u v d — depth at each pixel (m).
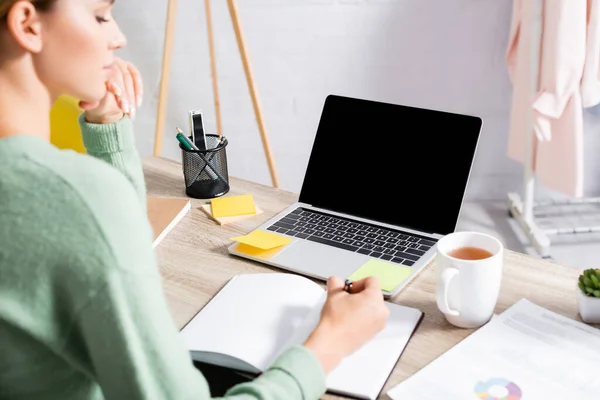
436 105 2.53
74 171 0.59
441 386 0.78
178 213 1.24
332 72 2.47
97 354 0.60
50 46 0.65
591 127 2.57
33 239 0.57
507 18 2.40
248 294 0.96
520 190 2.71
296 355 0.73
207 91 2.50
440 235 1.13
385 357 0.83
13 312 0.58
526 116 2.29
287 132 2.56
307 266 1.05
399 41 2.43
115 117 1.15
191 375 0.64
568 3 1.98
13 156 0.59
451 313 0.88
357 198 1.22
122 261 0.58
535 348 0.83
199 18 2.38
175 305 0.98
